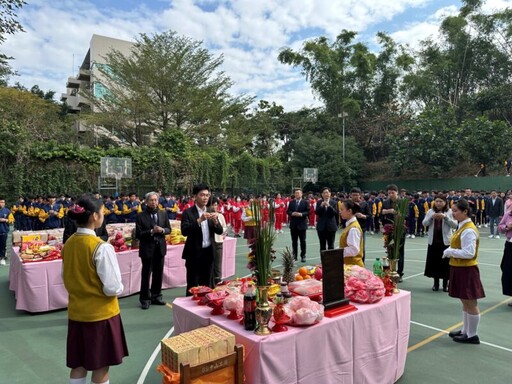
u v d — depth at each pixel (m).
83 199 2.52
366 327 2.91
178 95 26.22
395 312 3.20
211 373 2.14
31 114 24.59
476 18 29.92
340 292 2.89
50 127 24.70
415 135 25.38
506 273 5.32
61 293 5.40
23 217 12.59
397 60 32.75
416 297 5.79
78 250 2.45
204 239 4.54
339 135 31.95
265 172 24.56
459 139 23.78
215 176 22.05
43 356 3.83
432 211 6.14
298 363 2.46
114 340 2.49
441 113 26.41
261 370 2.26
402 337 3.30
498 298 5.78
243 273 7.74
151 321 4.81
